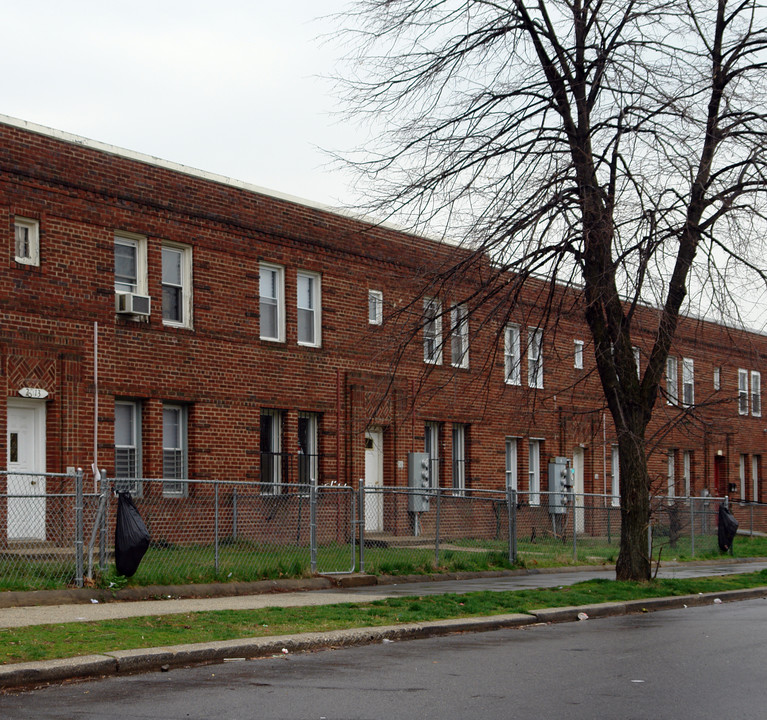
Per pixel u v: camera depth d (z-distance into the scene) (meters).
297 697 8.52
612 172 16.20
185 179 21.94
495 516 21.75
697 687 9.10
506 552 21.38
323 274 24.81
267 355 23.38
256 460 22.94
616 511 26.73
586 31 16.67
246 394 22.84
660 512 27.97
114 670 9.46
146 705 8.15
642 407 17.83
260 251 23.38
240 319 22.84
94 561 15.48
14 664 9.05
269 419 23.86
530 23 16.98
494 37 16.88
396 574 18.72
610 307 17.31
